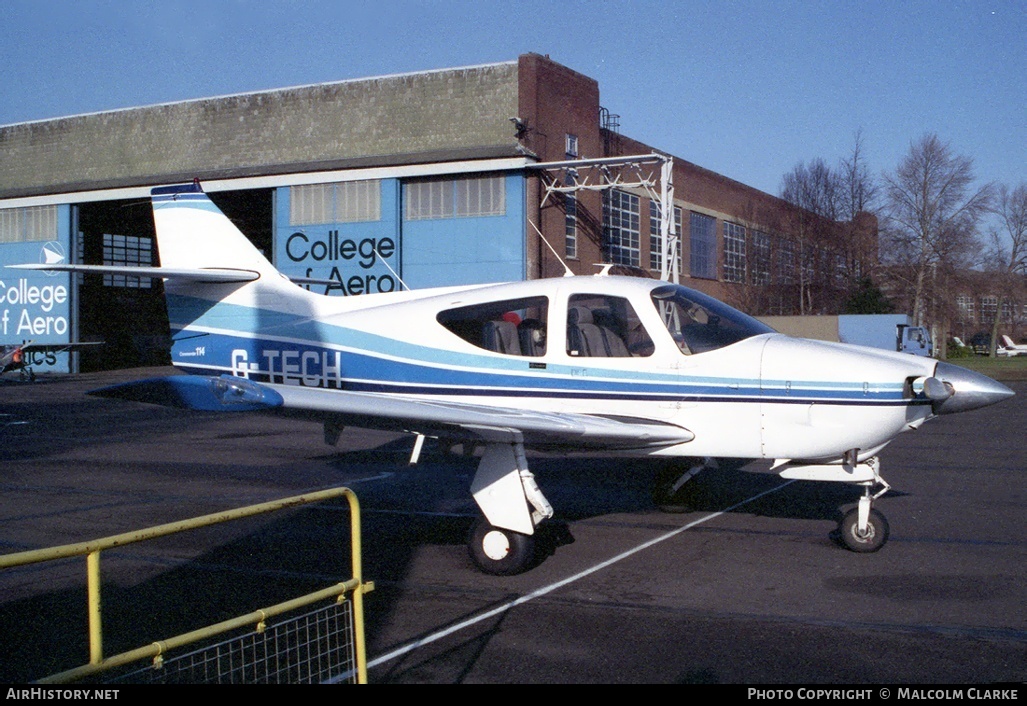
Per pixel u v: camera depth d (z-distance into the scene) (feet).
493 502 18.84
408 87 85.56
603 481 30.58
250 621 10.23
